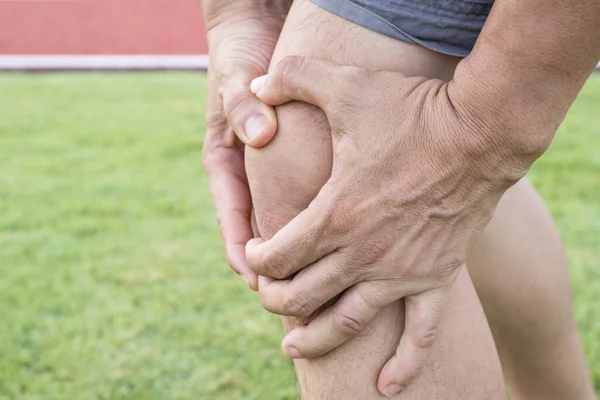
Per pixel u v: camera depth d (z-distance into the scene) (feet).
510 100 2.75
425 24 3.22
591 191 11.80
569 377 4.63
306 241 3.22
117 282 9.31
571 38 2.64
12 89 20.52
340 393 3.52
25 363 7.70
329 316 3.35
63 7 36.27
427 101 2.95
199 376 7.41
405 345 3.34
